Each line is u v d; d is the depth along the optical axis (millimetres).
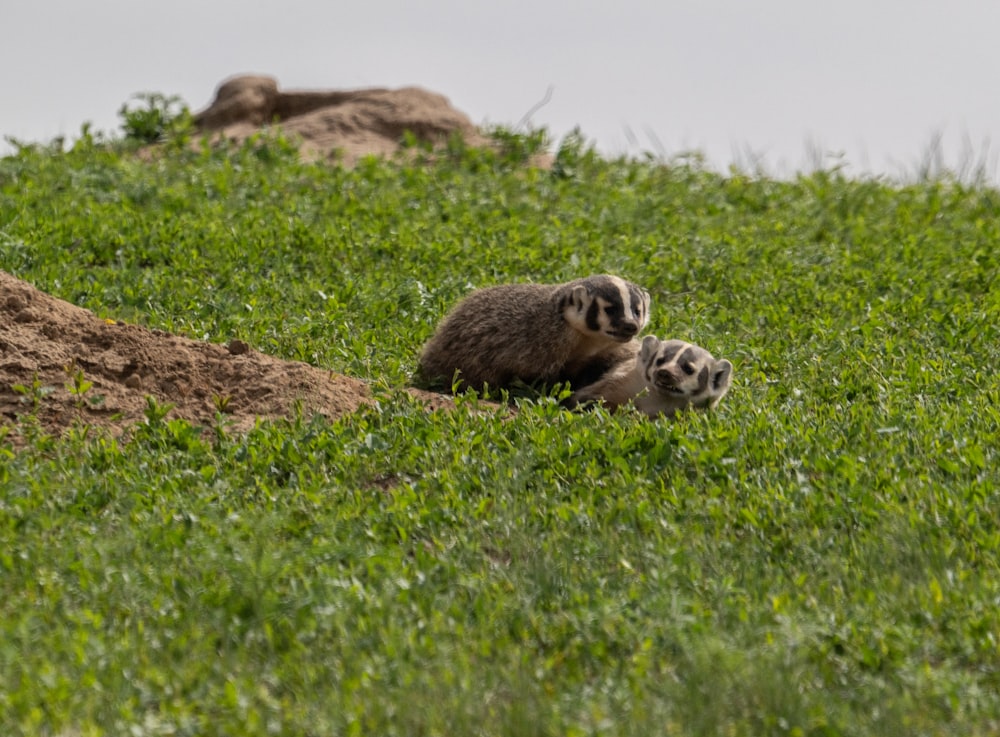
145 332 32031
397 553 24156
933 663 21359
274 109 71812
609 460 28438
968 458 28469
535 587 23344
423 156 64250
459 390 35469
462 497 26922
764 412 31406
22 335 31016
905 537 24812
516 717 19188
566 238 48812
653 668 20906
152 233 46656
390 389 32406
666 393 32406
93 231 46375
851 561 24547
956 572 23906
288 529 24969
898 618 22500
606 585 23469
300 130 66938
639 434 29156
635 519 25922
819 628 21688
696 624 21703
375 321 39156
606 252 47750
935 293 43156
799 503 26625
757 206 58062
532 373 35031
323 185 56219
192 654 20750
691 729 19203
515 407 34094
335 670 20406
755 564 24422
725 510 26328
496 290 36281
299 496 26359
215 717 19188
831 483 27359
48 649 20422
